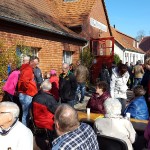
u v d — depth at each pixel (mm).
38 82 4074
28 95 3367
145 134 1927
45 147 2959
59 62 6336
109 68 7887
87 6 8555
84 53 7617
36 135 3232
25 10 6016
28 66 3408
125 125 1965
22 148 1599
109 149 1880
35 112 2842
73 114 1432
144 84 3199
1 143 1595
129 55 17719
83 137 1421
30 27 5023
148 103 3068
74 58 7273
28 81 3361
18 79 3432
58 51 6289
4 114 1598
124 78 3566
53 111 2791
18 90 3412
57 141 1399
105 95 2996
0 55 4035
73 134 1407
